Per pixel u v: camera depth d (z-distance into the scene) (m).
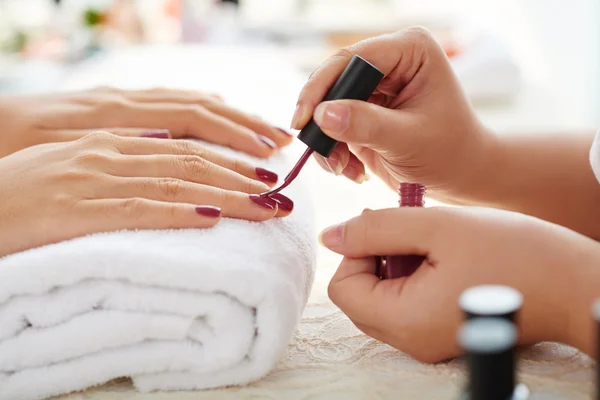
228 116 0.71
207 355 0.42
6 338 0.42
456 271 0.40
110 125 0.69
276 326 0.42
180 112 0.69
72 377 0.42
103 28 2.56
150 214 0.45
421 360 0.44
